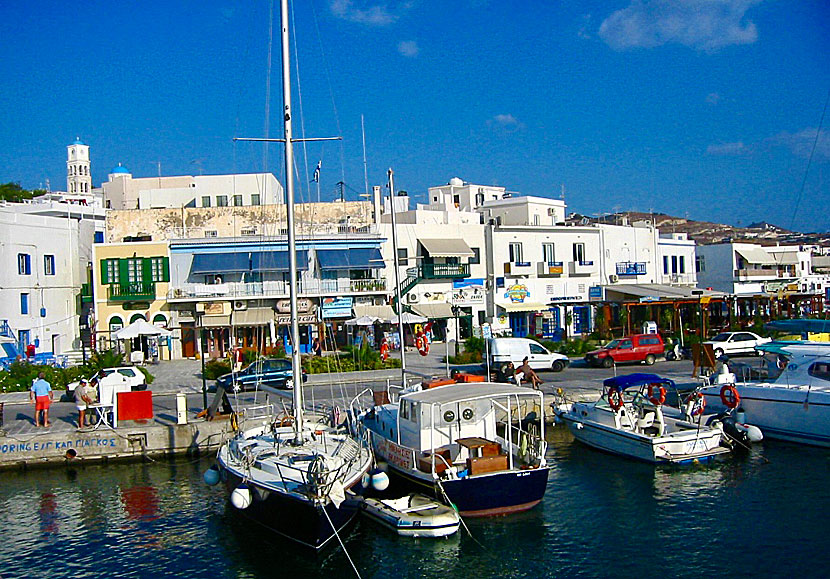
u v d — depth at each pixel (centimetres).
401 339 2736
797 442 2327
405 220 5862
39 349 4741
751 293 6450
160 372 4125
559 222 6744
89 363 3584
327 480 1509
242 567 1545
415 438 1888
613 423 2281
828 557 1508
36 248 4800
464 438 1883
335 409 2428
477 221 6241
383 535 1675
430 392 1883
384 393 2530
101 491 2080
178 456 2405
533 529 1695
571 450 2361
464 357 4062
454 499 1716
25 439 2333
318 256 5012
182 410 2466
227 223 5616
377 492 1870
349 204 5678
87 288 5181
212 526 1773
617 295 5875
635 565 1505
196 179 6406
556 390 2894
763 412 2406
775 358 2606
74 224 5319
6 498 2038
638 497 1886
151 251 4934
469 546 1609
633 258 6303
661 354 3997
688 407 2400
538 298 5647
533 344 3706
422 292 5262
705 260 7294
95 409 2623
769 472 2059
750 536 1625
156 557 1603
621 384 2291
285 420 2141
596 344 4831
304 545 1521
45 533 1761
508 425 1891
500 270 5516
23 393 3334
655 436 2130
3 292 4406
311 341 4762
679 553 1552
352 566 1526
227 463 1767
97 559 1602
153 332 3822
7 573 1539
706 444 2152
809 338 3369
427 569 1510
